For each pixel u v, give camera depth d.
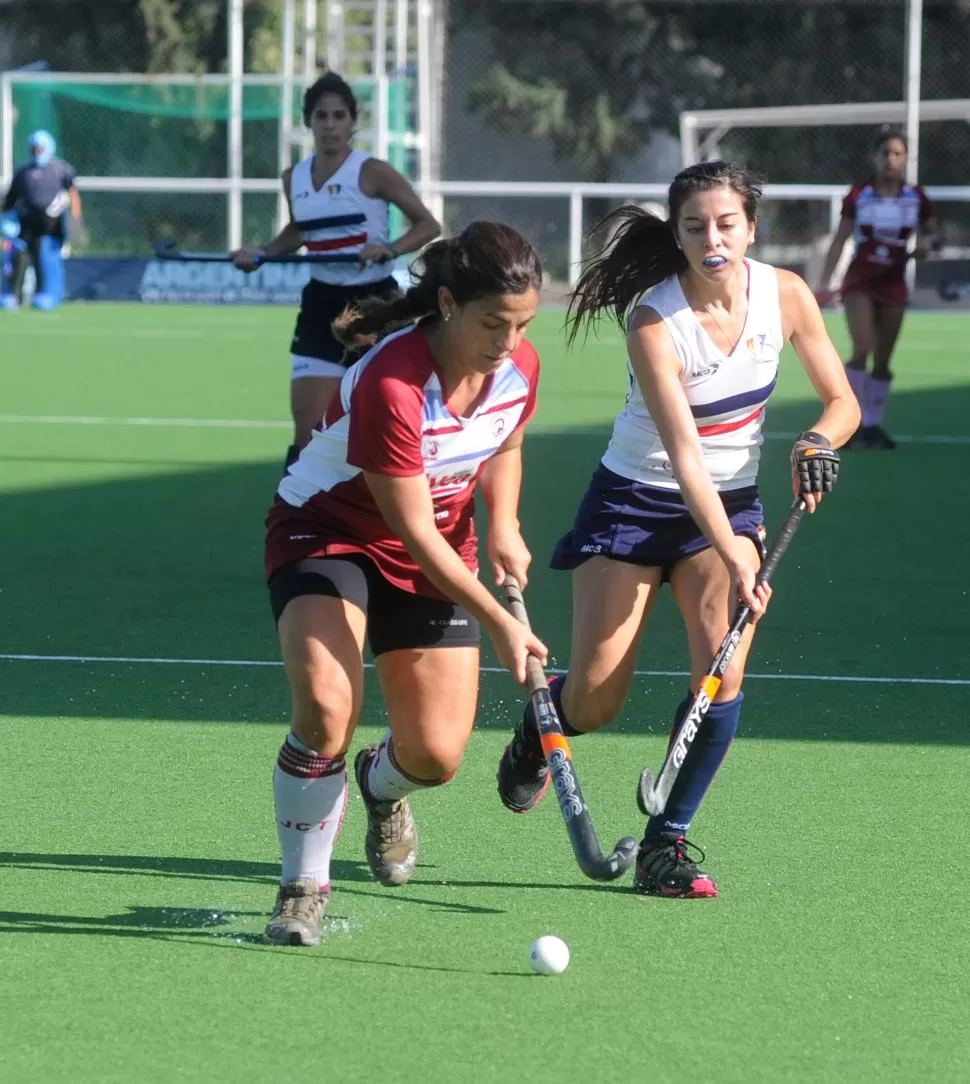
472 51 130.88
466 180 132.50
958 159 123.88
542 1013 12.46
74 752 19.06
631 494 15.61
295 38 124.75
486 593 13.48
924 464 43.66
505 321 12.75
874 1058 11.74
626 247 15.22
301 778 13.84
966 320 90.75
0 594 27.50
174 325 82.50
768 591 14.76
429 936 14.05
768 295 15.20
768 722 20.56
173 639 24.56
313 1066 11.57
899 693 21.98
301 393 30.33
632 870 15.62
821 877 15.45
